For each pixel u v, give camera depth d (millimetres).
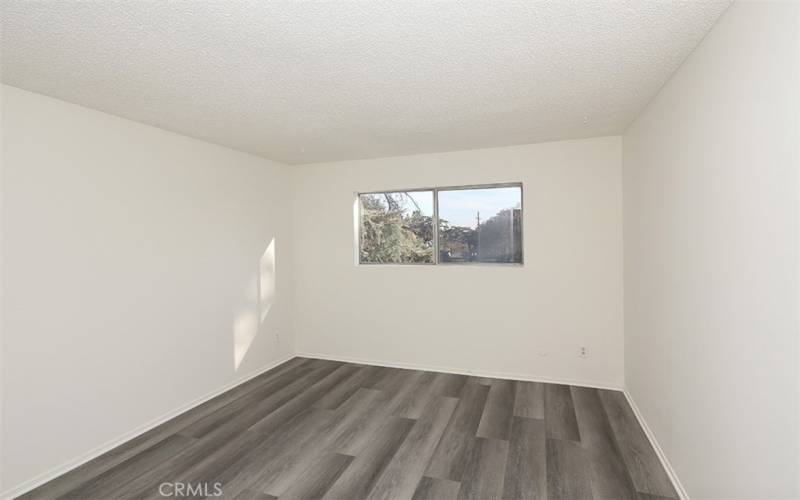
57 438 2434
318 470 2432
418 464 2482
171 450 2688
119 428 2791
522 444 2697
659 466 2420
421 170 4258
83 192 2605
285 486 2277
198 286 3484
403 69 2133
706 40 1803
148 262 3035
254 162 4203
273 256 4465
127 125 2898
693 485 1987
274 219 4492
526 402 3383
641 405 2988
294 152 4094
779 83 1248
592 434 2818
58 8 1508
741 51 1488
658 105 2510
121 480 2354
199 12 1558
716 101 1704
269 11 1561
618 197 3604
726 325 1632
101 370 2691
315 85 2338
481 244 4168
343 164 4582
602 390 3633
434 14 1604
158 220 3121
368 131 3334
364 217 4660
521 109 2826
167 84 2291
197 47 1854
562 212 3771
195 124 3062
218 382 3674
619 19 1666
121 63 2008
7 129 2236
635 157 3088
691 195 1986
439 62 2055
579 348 3752
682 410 2131
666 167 2361
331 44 1845
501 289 3998
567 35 1796
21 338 2281
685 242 2068
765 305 1351
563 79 2301
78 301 2566
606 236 3646
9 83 2223
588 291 3713
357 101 2617
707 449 1828
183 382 3311
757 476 1413
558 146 3771
